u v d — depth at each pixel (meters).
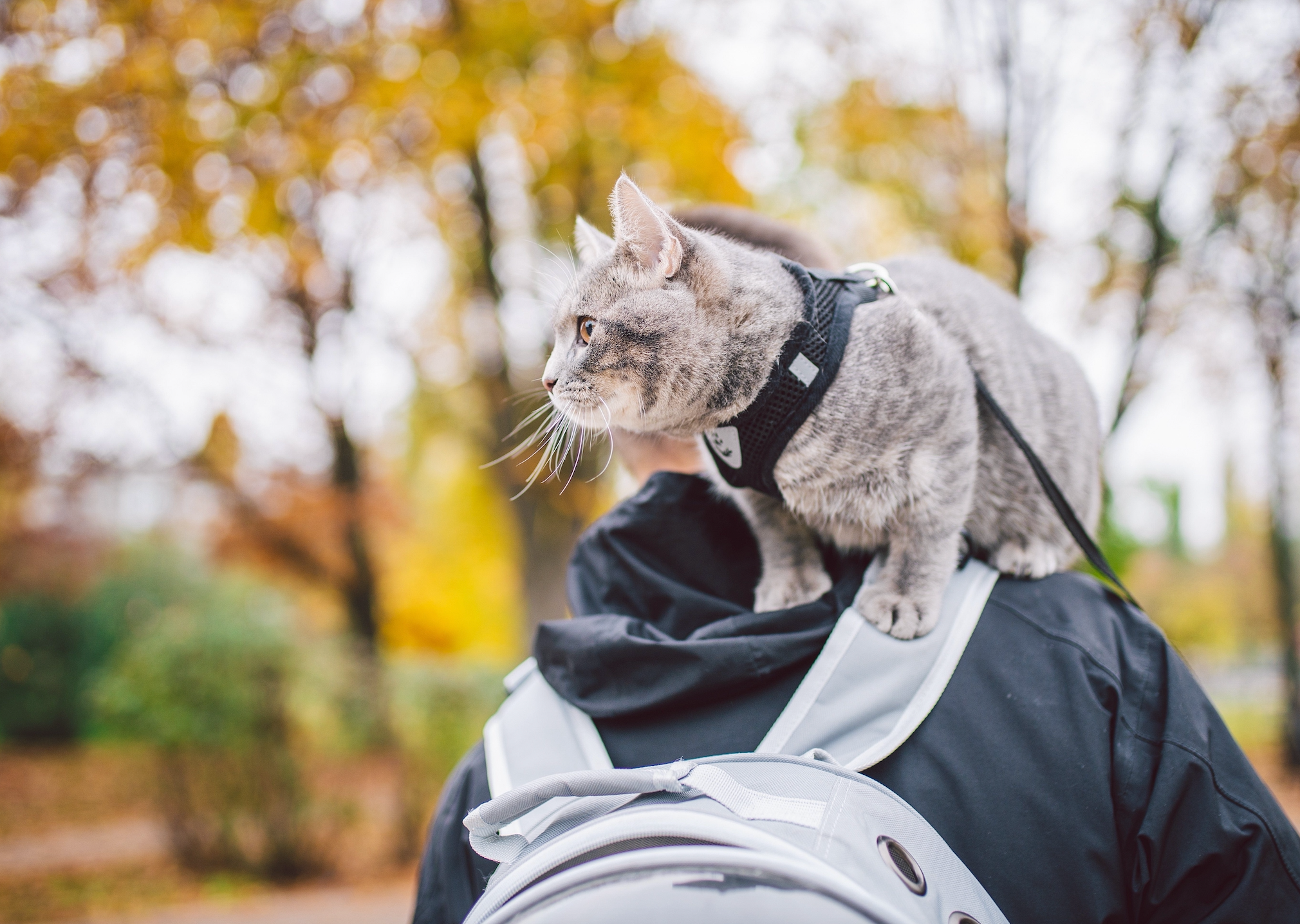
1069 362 1.96
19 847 8.96
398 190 8.71
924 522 1.46
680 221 1.96
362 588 12.89
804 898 0.79
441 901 1.38
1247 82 8.88
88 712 15.31
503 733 1.37
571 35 8.00
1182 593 22.30
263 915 6.83
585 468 8.90
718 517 1.58
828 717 1.18
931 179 10.26
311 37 7.14
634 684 1.26
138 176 6.86
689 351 1.57
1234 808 1.14
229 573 15.28
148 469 10.90
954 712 1.19
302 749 8.37
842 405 1.46
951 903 0.94
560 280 2.08
